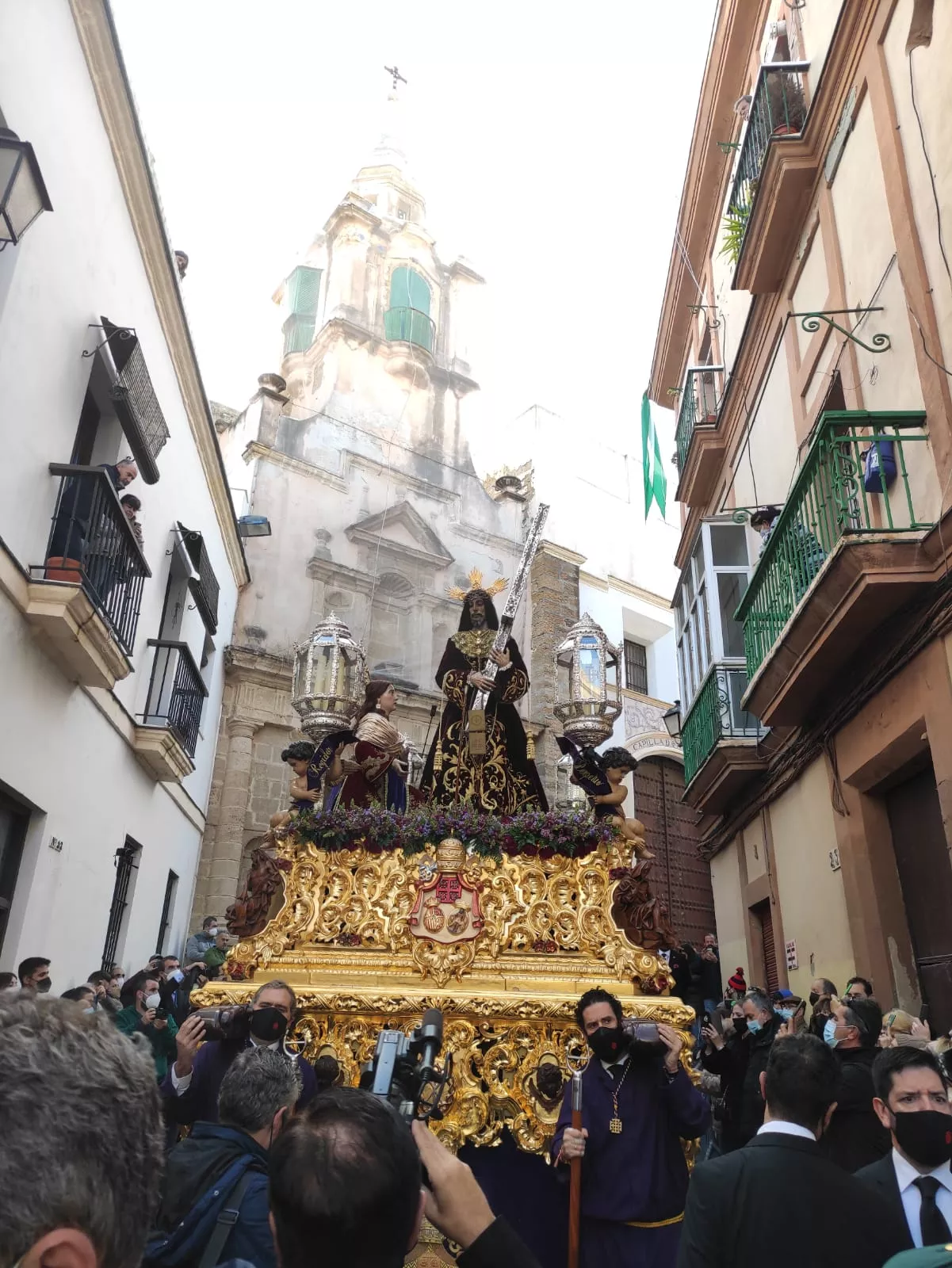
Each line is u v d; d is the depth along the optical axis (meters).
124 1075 1.07
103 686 8.09
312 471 18.22
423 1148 1.58
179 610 11.69
